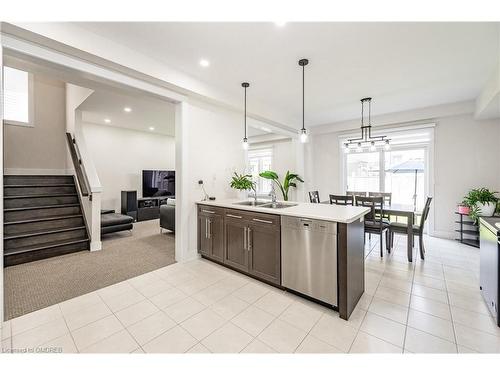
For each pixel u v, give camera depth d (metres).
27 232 3.43
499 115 3.81
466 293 2.33
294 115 5.04
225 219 2.96
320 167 6.04
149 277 2.73
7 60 2.68
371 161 5.42
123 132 6.52
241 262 2.78
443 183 4.41
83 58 2.23
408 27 2.08
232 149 3.98
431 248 3.79
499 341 1.64
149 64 2.59
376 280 2.63
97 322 1.88
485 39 2.26
